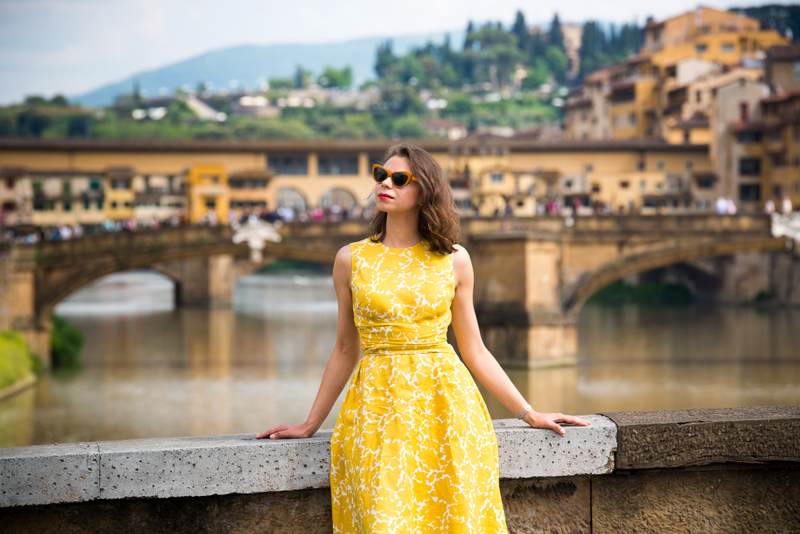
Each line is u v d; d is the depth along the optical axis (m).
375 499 5.34
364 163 105.38
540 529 6.13
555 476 6.08
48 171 104.12
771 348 60.38
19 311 54.06
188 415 39.59
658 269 101.12
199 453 5.75
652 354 58.78
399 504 5.34
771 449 6.19
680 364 54.12
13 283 53.66
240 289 116.62
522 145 102.81
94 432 36.22
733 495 6.29
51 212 103.81
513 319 55.16
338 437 5.62
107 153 105.44
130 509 5.77
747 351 59.19
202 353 60.28
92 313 87.62
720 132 101.50
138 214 104.81
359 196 104.88
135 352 61.03
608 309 90.12
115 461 5.67
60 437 35.25
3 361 45.69
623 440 6.08
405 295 5.56
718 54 120.69
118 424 37.81
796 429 6.21
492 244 56.12
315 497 5.93
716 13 126.50
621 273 60.12
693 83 109.81
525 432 5.98
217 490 5.77
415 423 5.48
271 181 102.75
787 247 60.22
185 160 105.12
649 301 95.50
